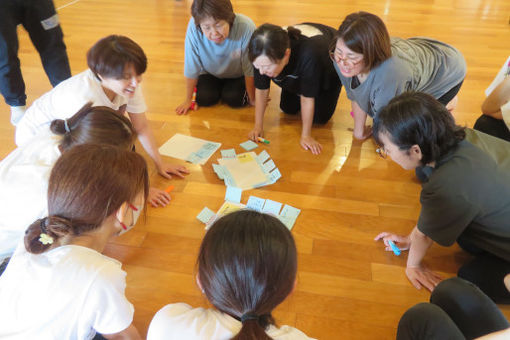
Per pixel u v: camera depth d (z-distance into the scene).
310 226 1.73
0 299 0.87
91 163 0.87
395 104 1.14
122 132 1.15
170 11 4.40
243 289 0.63
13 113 2.38
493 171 1.14
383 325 1.35
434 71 1.92
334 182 1.99
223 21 2.08
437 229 1.25
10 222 1.17
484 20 4.11
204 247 0.66
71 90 1.44
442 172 1.16
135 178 0.92
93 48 1.37
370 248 1.63
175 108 2.61
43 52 2.43
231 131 2.39
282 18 4.19
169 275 1.52
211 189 1.94
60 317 0.86
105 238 0.98
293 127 2.45
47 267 0.87
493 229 1.23
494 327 1.06
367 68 1.74
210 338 0.67
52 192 0.87
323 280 1.50
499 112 1.91
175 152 2.19
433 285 1.46
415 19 4.13
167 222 1.75
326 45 2.02
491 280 1.33
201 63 2.49
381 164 2.12
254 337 0.61
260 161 2.11
